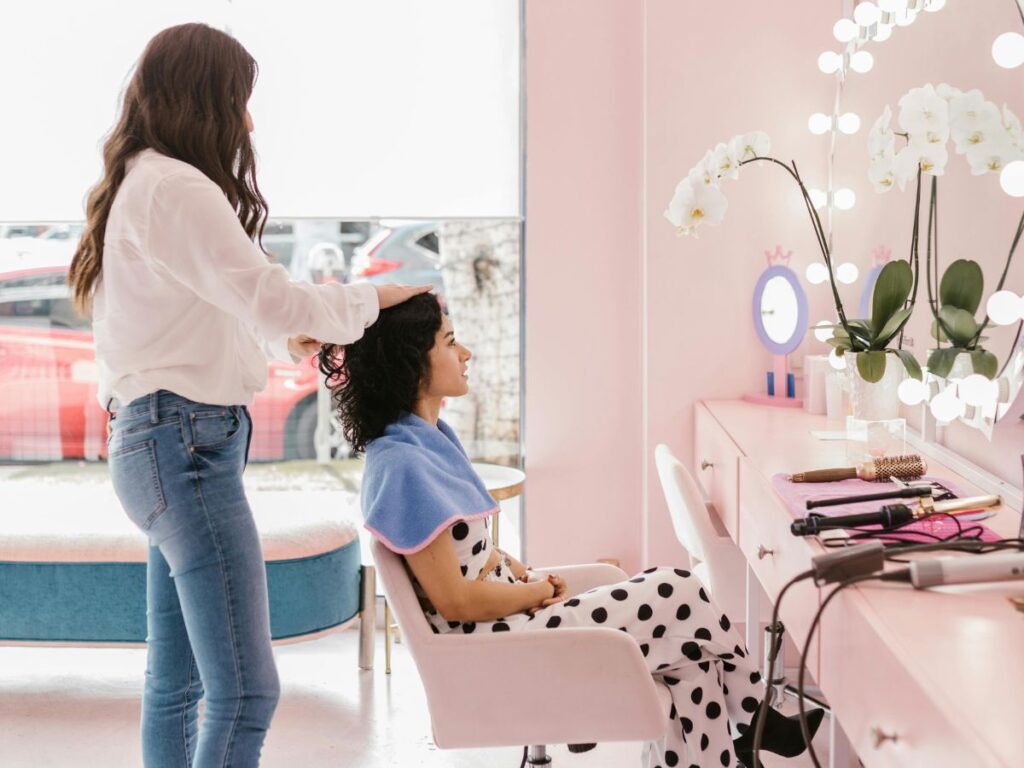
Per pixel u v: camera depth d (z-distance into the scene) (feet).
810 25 10.17
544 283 11.19
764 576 6.64
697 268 10.41
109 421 6.52
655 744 6.36
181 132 6.18
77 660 10.72
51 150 11.34
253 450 13.87
